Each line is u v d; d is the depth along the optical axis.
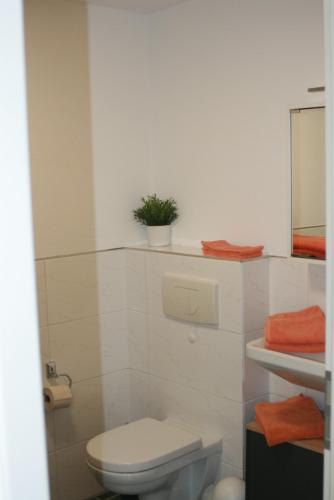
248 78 2.53
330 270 1.09
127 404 3.06
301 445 2.15
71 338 2.78
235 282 2.41
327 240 1.09
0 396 0.57
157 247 2.91
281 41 2.38
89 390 2.88
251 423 2.37
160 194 3.05
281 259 2.45
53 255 2.70
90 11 2.75
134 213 3.00
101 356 2.91
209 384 2.60
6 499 0.58
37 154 2.60
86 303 2.82
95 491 2.91
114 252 2.92
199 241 2.86
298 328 2.14
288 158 2.34
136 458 2.29
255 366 2.49
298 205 2.32
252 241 2.59
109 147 2.88
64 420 2.78
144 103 3.02
